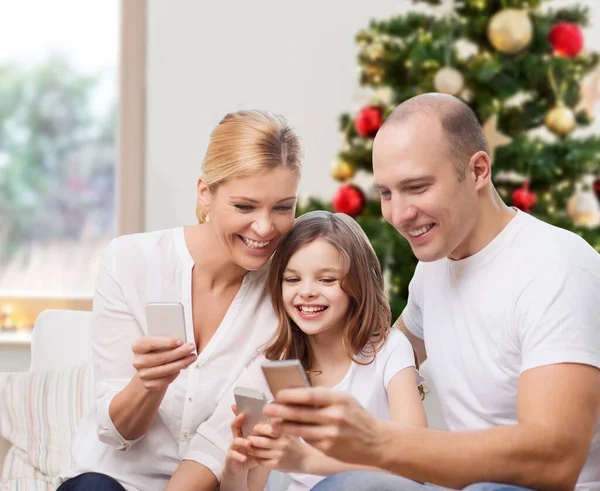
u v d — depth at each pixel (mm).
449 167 1411
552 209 2594
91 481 1497
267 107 3719
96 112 3637
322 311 1649
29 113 3602
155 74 3717
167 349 1400
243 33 3711
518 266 1438
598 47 3555
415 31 2691
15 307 3453
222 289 1665
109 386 1603
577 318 1320
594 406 1278
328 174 3693
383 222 2562
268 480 1737
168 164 3711
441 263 1615
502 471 1188
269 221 1503
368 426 1151
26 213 3586
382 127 1466
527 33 2514
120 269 1650
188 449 1609
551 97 2623
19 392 1969
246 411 1385
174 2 3713
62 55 3611
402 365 1671
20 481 1829
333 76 3695
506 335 1427
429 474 1181
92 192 3631
